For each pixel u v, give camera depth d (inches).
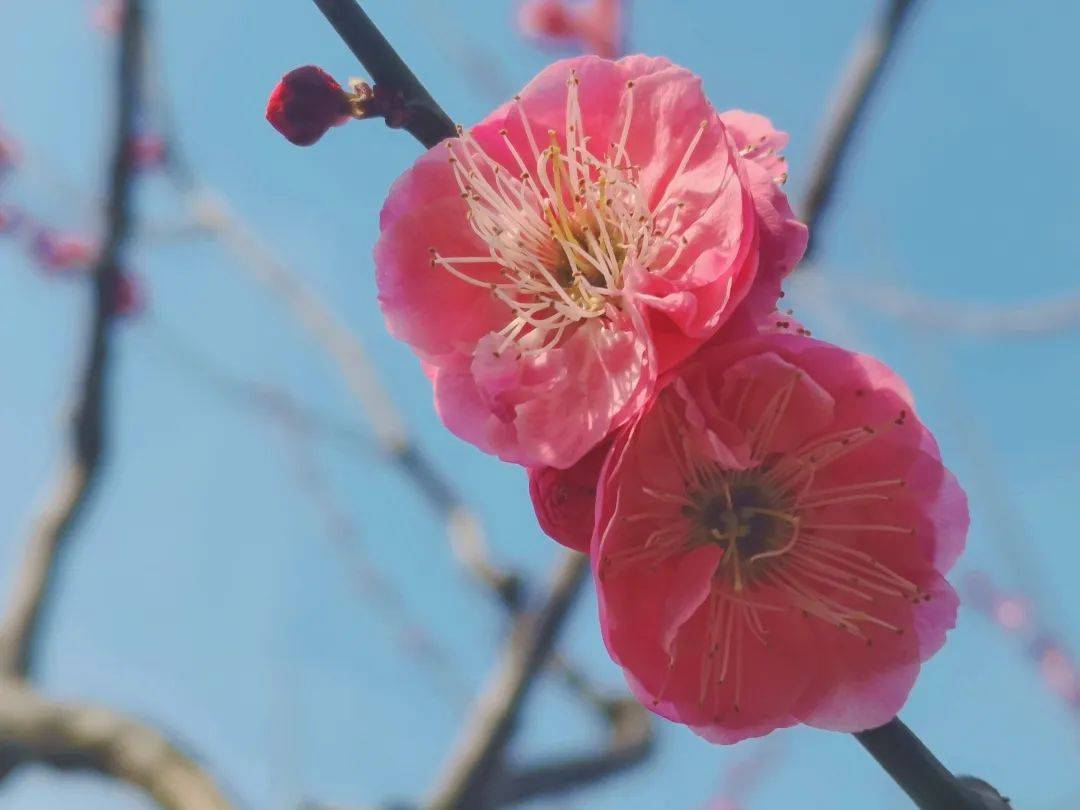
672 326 9.6
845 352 9.6
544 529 9.6
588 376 9.6
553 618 12.6
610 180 9.8
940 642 9.6
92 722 12.5
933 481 9.7
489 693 12.8
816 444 9.6
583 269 9.8
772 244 9.5
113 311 15.0
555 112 9.9
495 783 12.9
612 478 9.4
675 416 9.6
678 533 9.7
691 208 9.7
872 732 9.6
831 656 9.7
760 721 9.6
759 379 9.5
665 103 9.8
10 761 12.4
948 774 9.5
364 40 9.7
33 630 14.4
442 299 9.9
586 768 15.6
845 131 11.8
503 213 9.8
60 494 15.5
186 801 12.1
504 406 9.6
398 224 9.9
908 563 9.7
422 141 9.8
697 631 9.7
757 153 9.9
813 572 9.7
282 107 9.6
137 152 14.3
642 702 9.5
